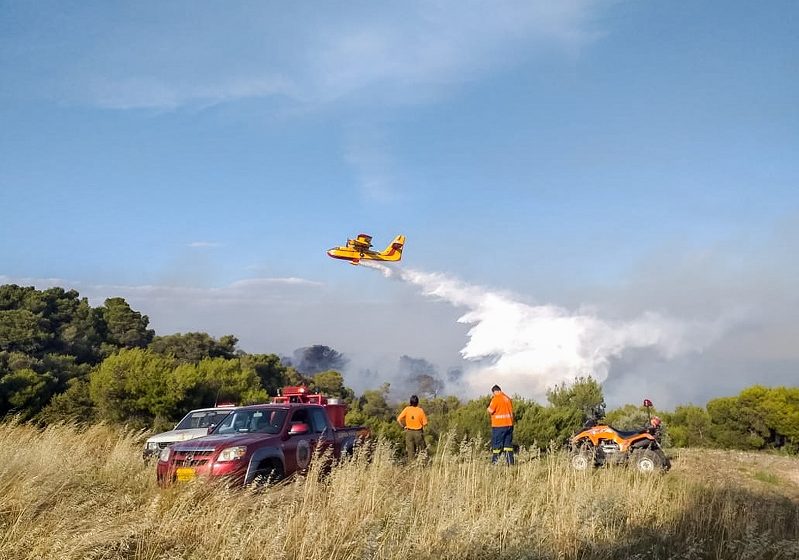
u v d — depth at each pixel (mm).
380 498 7387
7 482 7109
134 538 5762
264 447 9750
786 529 8453
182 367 28438
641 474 11148
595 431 14180
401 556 5848
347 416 31844
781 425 26672
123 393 26062
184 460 9234
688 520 8359
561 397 23969
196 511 6469
